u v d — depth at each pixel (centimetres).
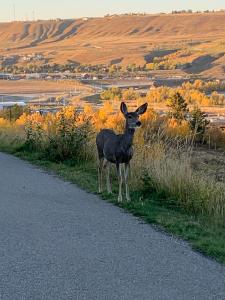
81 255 1433
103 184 2464
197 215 1970
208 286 1224
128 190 2152
